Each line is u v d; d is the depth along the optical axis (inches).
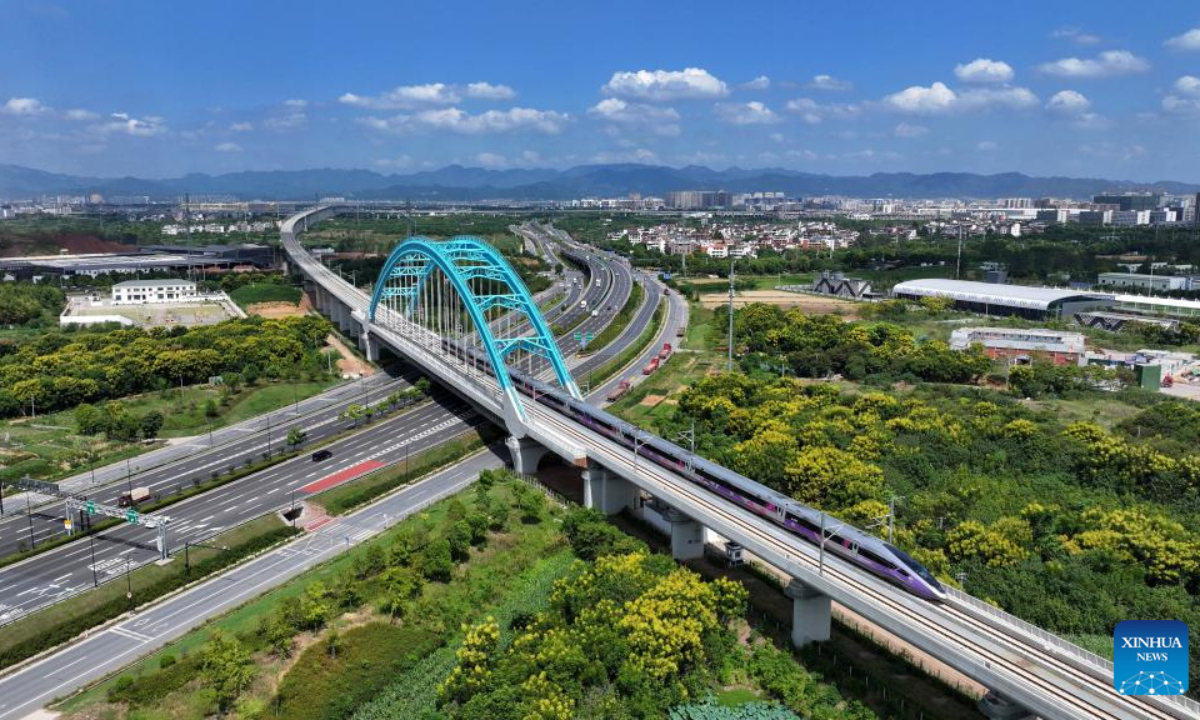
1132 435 6732.3
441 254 7869.1
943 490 5580.7
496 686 3612.2
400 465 6702.8
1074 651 3324.3
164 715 3627.0
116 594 4635.8
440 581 4800.7
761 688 3885.3
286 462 6815.9
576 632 3927.2
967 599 3722.9
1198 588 4473.4
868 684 3804.1
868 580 3907.5
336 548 5324.8
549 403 7101.4
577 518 5324.8
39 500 6053.2
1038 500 5447.8
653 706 3595.0
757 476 5634.8
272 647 4116.6
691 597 4065.0
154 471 6624.0
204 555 5118.1
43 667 4072.3
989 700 3405.5
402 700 3818.9
